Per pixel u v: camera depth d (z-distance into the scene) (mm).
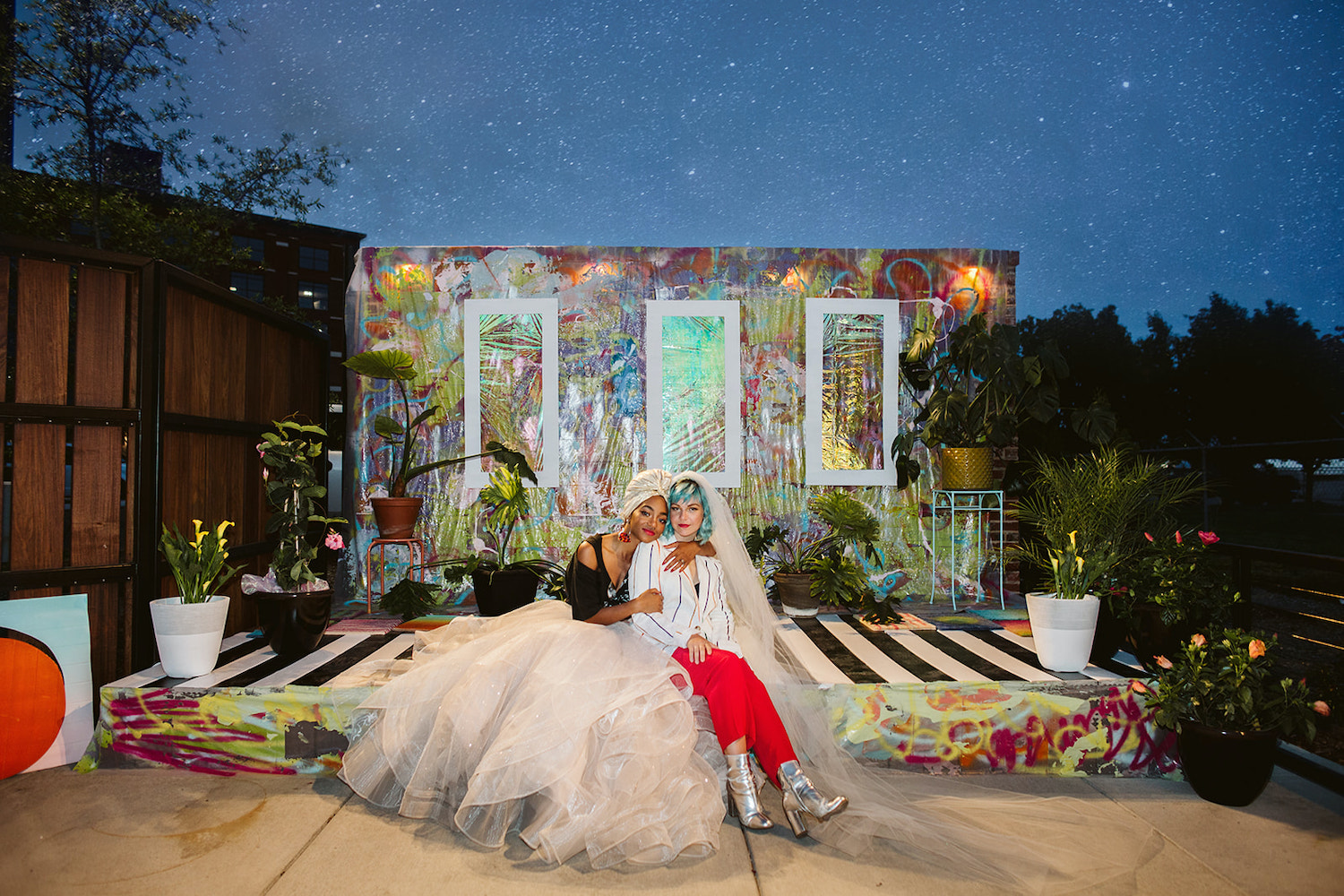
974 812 2719
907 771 3121
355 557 5660
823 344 5688
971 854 2406
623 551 2953
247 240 28641
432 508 5648
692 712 2693
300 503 3787
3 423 3293
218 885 2256
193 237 11836
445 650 3154
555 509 5621
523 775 2459
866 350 5711
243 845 2508
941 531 5668
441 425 5676
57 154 10398
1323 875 2316
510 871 2363
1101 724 3143
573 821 2420
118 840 2539
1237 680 2789
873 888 2256
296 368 5340
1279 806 2828
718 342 5660
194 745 3139
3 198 10047
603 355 5656
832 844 2516
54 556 3412
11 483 3309
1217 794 2814
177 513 3863
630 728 2551
